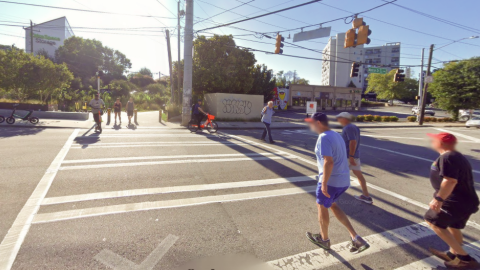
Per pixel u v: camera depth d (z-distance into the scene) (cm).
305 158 893
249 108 2348
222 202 499
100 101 1263
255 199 521
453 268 322
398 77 2375
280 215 455
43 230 374
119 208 454
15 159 715
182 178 624
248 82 2645
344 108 5456
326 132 338
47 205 454
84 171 641
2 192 498
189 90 1641
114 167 683
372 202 527
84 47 5878
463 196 304
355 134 516
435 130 2133
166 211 451
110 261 313
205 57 2531
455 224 317
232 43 2564
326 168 316
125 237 366
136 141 1054
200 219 428
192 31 1619
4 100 1978
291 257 338
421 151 1132
